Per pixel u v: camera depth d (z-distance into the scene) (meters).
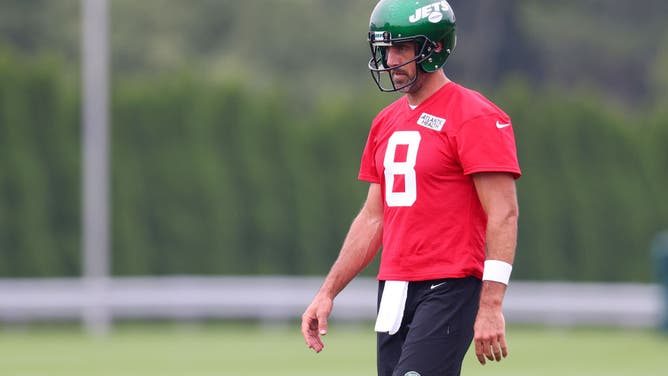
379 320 22.08
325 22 142.62
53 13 132.50
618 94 150.88
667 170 98.19
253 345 63.91
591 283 95.31
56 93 83.56
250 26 140.12
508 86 96.50
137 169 85.44
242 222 87.75
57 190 83.31
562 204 95.12
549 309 79.00
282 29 140.38
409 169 21.84
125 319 83.88
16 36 130.62
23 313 74.88
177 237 86.00
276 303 78.38
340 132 90.25
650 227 97.06
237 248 87.62
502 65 144.38
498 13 144.00
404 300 21.92
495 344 20.95
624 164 97.12
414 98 22.28
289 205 89.19
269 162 88.69
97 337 70.00
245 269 87.75
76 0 133.25
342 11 145.00
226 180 87.31
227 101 88.06
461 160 21.48
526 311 79.06
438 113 21.88
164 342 66.06
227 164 87.62
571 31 149.25
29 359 55.75
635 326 79.81
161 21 137.12
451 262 21.70
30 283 78.62
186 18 138.38
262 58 139.50
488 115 21.53
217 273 86.50
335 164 90.06
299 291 78.81
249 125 88.44
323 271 89.62
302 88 137.88
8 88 82.56
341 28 142.50
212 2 139.62
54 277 82.69
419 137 21.89
